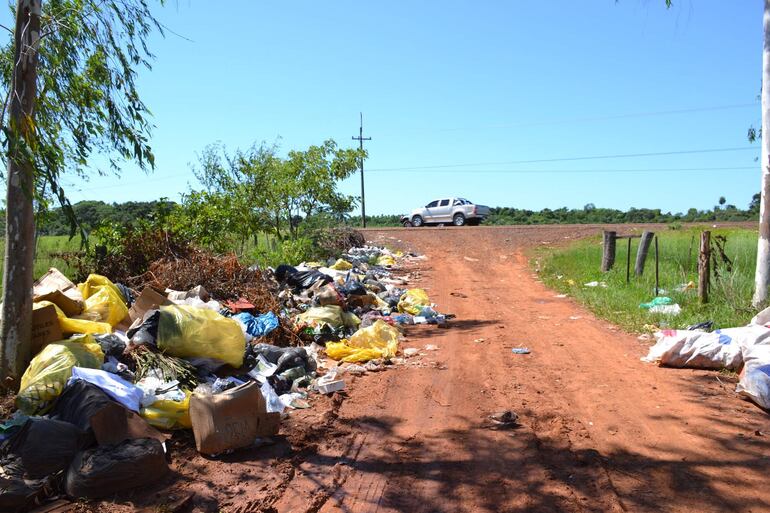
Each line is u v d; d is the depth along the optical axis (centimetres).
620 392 683
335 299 1022
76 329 638
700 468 485
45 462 439
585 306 1278
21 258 573
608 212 4425
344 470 492
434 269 1972
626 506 429
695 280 1380
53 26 561
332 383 690
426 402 659
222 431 506
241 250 1630
